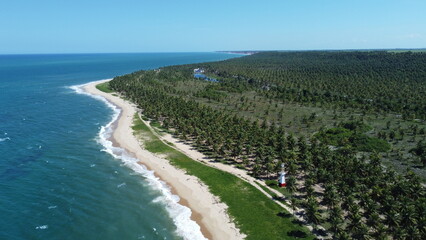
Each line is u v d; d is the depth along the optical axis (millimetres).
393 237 74375
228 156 137375
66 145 149625
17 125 179875
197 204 98812
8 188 104688
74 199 99812
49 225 85625
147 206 97562
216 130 152500
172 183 112875
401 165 127688
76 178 114812
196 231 85312
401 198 86625
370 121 197500
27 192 102688
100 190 106625
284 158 121125
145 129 175875
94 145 150750
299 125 189375
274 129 166875
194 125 166250
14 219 87312
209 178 115125
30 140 154750
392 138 161000
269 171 114000
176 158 134500
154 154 139625
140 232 84562
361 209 90875
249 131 153375
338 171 105125
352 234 79250
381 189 90500
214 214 93062
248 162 125000
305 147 130250
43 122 188750
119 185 110812
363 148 145125
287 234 81812
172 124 186000
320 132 165250
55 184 109375
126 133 169500
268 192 104250
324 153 118750
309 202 87562
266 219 88938
